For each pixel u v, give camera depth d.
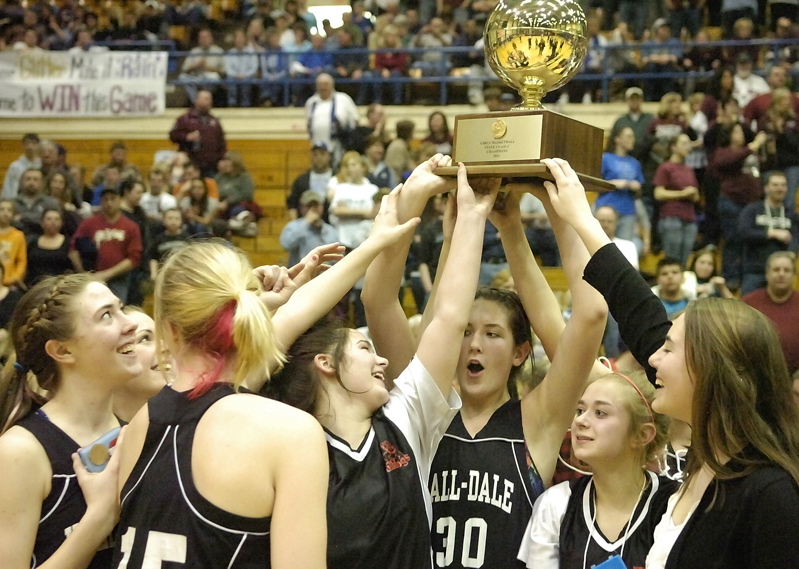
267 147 10.17
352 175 7.02
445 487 1.90
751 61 8.67
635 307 1.68
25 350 1.76
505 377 1.97
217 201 8.12
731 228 7.10
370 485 1.63
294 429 1.35
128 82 10.03
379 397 1.72
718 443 1.42
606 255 1.72
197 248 1.48
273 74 10.27
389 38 10.06
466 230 1.84
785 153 7.21
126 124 10.23
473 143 1.94
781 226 6.65
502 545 1.83
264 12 10.94
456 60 10.06
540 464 1.92
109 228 6.89
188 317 1.41
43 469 1.67
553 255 6.92
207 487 1.33
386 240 1.86
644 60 9.48
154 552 1.34
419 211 1.98
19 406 1.80
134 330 1.80
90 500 1.57
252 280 1.52
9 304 6.39
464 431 1.94
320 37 10.26
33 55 10.12
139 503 1.38
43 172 7.86
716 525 1.39
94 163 10.23
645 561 1.67
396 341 2.03
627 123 7.77
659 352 1.56
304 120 10.12
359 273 1.84
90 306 1.75
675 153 7.26
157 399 1.44
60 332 1.73
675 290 5.39
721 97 8.20
